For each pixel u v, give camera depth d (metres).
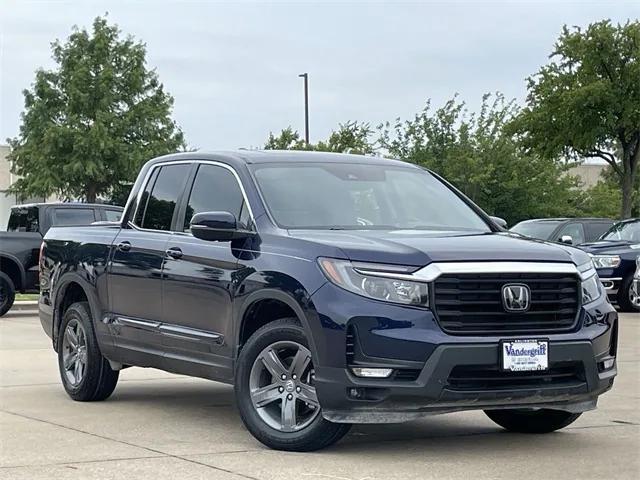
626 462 6.43
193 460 6.39
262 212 7.29
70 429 7.58
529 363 6.36
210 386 10.08
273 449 6.73
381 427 7.79
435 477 5.93
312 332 6.39
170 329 7.80
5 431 7.49
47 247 9.73
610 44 30.64
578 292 6.69
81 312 9.01
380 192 7.87
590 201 45.16
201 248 7.57
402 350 6.15
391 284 6.28
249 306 6.95
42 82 43.25
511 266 6.42
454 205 8.13
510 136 34.25
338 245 6.54
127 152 42.38
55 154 42.50
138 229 8.57
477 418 8.27
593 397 6.82
